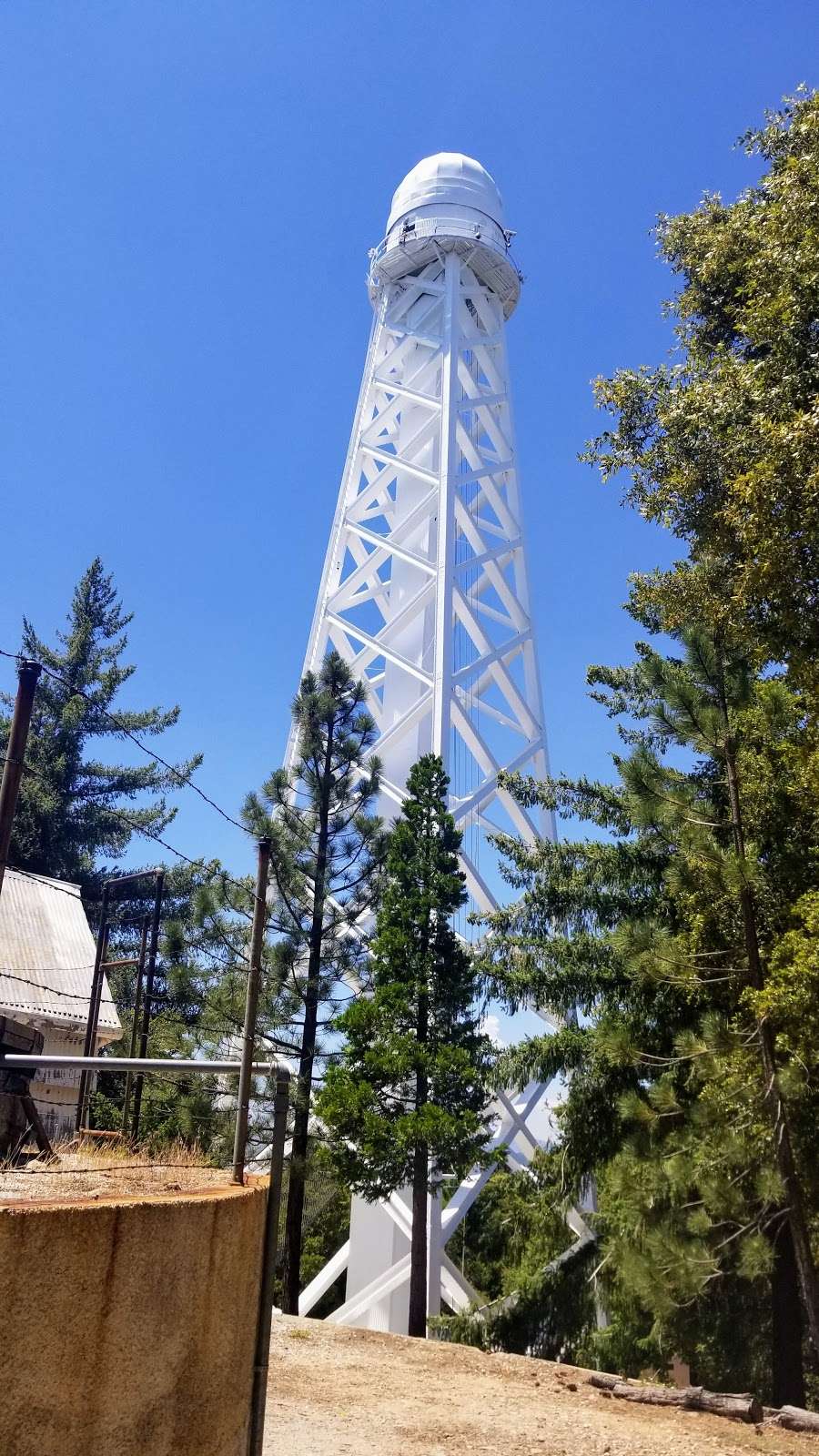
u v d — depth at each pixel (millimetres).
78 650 47250
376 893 25891
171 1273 5477
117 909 44875
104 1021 23672
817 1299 15141
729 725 17938
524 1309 22250
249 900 25969
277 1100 7926
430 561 31219
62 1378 4742
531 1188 25438
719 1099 16219
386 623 32781
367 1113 21609
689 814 17797
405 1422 11281
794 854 17828
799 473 12570
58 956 25203
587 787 24094
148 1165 8094
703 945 18109
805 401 13930
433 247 35594
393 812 30453
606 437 17062
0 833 5219
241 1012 24562
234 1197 6301
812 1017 14664
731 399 14656
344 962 25828
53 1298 4754
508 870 23875
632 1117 17594
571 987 22125
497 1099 24891
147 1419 5191
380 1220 26141
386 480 34031
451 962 24000
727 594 15398
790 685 15977
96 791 47188
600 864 22969
